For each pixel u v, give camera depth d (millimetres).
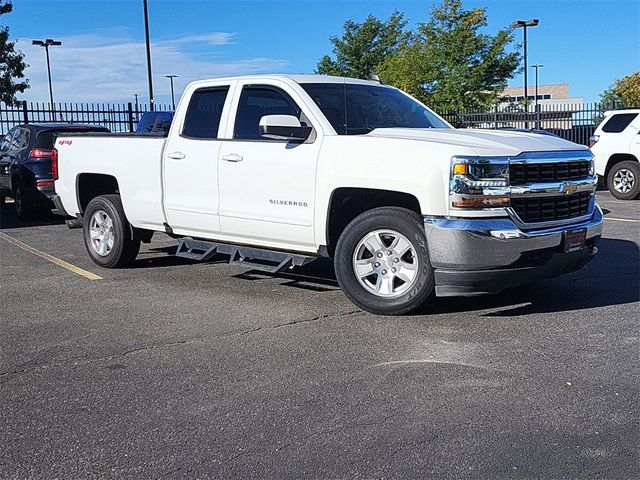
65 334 5738
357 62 37125
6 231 12039
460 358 4961
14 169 13336
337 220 6387
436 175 5531
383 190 5922
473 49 30516
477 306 6320
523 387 4406
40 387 4594
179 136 7438
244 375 4723
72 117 23391
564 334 5461
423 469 3428
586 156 6215
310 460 3545
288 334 5613
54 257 9320
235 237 7055
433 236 5562
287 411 4129
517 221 5590
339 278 6184
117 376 4762
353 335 5547
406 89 31828
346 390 4422
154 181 7668
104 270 8367
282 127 6164
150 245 10141
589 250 6176
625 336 5383
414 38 35531
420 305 5910
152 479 3402
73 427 3986
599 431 3781
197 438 3814
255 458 3580
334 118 6461
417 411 4082
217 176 7012
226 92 7184
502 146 5719
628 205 14477
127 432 3906
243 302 6664
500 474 3363
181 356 5141
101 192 9031
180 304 6637
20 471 3504
